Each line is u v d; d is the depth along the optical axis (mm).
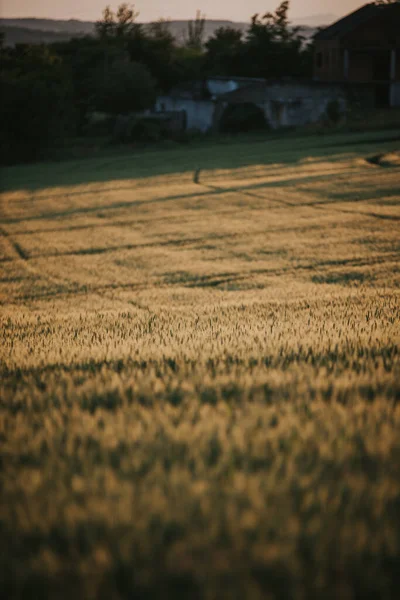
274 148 92188
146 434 5336
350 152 79250
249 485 4223
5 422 6094
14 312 25047
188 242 43469
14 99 108125
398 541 3668
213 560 3518
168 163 91125
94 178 84000
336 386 6762
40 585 3410
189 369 7996
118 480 4453
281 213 51312
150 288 31422
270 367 8266
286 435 5145
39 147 114375
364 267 32625
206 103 121188
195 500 4059
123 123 122250
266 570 3447
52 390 7465
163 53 156625
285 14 145375
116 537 3740
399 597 3416
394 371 7660
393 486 4285
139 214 56500
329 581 3408
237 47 151500
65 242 46656
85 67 147750
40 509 4055
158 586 3361
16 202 69938
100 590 3336
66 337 14875
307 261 35094
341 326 13539
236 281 31422
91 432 5492
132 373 8086
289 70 144500
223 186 66688
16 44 133500
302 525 3830
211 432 5250
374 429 5266
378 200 52844
